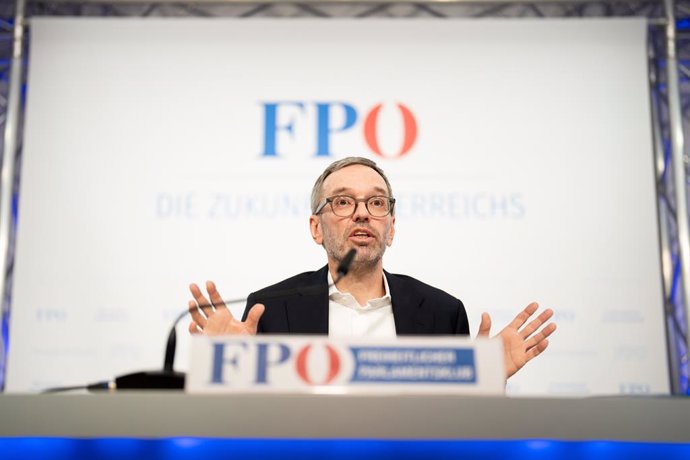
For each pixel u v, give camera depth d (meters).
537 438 1.89
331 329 3.90
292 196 6.99
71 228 6.91
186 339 6.71
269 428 1.89
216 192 6.99
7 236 6.97
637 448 1.94
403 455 1.91
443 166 7.06
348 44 7.35
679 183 7.05
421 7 7.66
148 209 6.95
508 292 6.80
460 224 6.92
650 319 6.75
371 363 2.04
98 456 1.91
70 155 7.06
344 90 7.26
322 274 4.14
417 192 6.99
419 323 3.87
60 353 6.68
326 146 7.12
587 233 6.91
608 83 7.26
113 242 6.89
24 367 6.65
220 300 3.08
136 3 7.72
